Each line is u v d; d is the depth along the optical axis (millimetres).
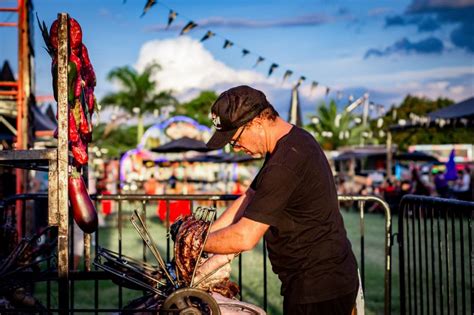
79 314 3580
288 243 2299
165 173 20828
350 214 18750
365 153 28531
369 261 7910
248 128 2311
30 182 9453
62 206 2590
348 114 42250
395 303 5301
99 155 27062
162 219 14125
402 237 3885
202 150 17125
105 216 15969
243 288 5996
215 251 2326
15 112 9000
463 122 18062
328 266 2287
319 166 2277
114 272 2508
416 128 20609
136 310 2293
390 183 18906
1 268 2836
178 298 2221
